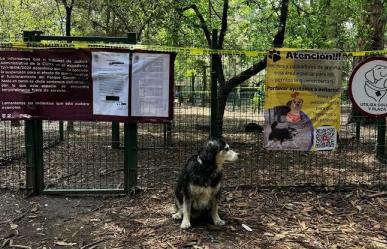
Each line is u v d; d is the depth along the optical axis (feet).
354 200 20.24
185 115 32.35
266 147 20.88
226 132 35.58
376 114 21.24
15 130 40.19
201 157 16.52
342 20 39.75
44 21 61.57
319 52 20.25
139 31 42.24
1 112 19.85
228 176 23.94
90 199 20.43
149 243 15.62
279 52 20.25
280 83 20.45
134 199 20.33
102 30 55.77
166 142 31.94
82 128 42.57
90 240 15.99
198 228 16.90
